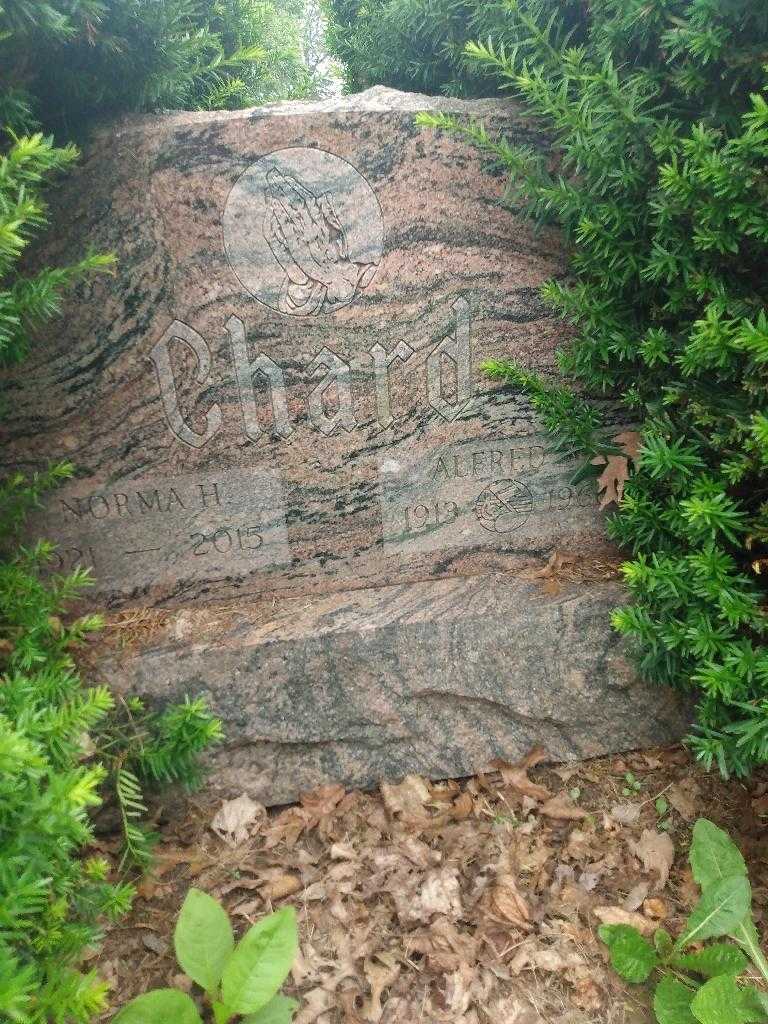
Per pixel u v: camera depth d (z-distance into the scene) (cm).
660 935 194
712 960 183
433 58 314
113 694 227
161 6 201
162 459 236
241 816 236
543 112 210
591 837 230
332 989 192
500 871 219
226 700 234
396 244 229
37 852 133
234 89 317
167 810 238
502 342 244
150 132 208
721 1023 165
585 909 209
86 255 214
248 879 218
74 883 172
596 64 212
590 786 247
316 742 243
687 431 217
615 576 259
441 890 213
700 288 193
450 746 249
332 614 246
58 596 216
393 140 220
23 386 222
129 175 210
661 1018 176
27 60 190
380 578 263
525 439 255
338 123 215
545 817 238
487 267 236
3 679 200
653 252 201
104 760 223
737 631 211
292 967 196
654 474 206
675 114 200
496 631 240
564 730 251
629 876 219
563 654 243
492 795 246
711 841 195
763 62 170
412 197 225
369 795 248
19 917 153
